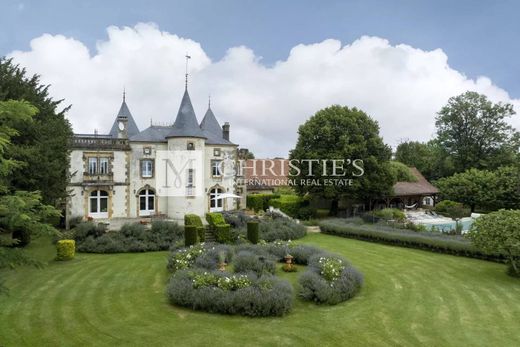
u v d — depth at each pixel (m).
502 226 17.59
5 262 9.15
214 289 13.18
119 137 34.72
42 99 25.20
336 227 30.41
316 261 17.03
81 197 32.19
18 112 9.30
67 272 18.31
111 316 12.49
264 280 13.73
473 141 54.75
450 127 56.91
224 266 16.94
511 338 11.08
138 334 11.04
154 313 12.76
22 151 18.67
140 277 17.45
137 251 23.47
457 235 25.38
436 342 10.76
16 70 23.34
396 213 35.53
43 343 10.46
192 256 18.06
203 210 35.38
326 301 13.84
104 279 17.08
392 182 37.22
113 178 33.31
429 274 18.30
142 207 34.62
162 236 24.89
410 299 14.55
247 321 12.12
